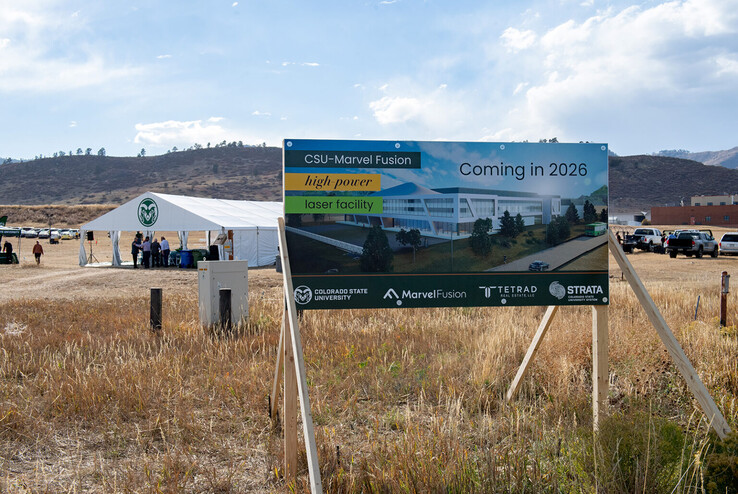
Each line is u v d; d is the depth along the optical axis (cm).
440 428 517
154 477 462
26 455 519
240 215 3994
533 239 569
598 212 577
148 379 701
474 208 559
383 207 544
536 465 441
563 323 929
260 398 640
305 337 970
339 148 539
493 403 623
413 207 549
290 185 531
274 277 2653
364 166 542
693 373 493
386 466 443
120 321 1242
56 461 506
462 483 416
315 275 534
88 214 12812
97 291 2208
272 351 883
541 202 571
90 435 564
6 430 559
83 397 632
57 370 749
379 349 857
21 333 1067
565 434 495
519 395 629
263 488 455
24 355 859
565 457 460
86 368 779
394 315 1192
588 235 573
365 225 541
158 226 3428
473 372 695
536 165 572
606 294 571
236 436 562
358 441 540
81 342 959
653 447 412
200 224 3341
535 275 567
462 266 557
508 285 564
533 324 975
